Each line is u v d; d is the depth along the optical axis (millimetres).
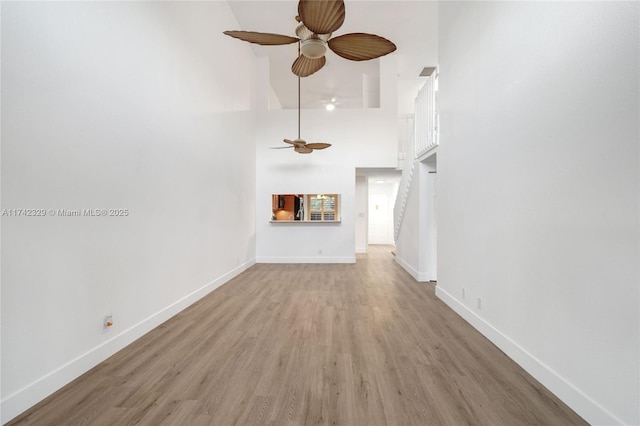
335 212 7184
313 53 2625
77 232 2133
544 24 2010
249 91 6434
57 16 1976
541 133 2031
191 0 3830
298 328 3033
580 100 1710
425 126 4836
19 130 1740
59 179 1993
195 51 3930
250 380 2070
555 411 1737
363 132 6922
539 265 2053
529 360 2150
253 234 6820
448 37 3736
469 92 3139
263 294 4316
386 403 1814
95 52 2293
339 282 5102
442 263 4004
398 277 5516
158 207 3115
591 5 1642
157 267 3100
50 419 1670
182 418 1678
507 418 1678
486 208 2785
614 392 1492
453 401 1833
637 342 1382
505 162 2461
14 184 1716
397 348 2572
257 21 5609
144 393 1916
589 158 1645
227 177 5090
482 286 2875
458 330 2977
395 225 7324
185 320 3258
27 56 1783
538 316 2064
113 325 2475
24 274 1767
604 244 1552
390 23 5703
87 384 2020
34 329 1818
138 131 2791
